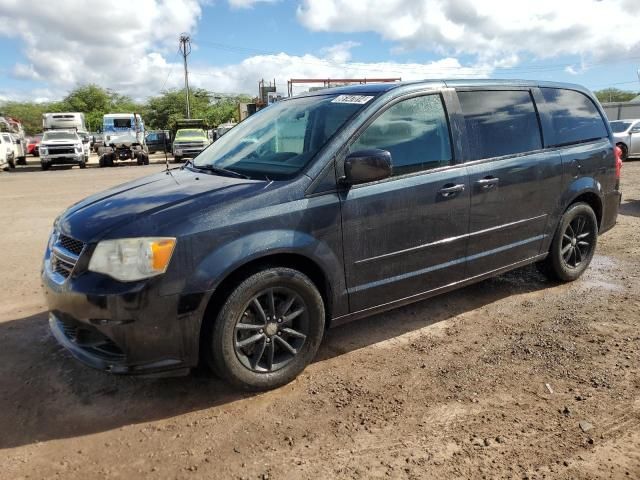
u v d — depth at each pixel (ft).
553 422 9.93
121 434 9.89
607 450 9.11
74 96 263.70
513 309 15.49
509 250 14.99
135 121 93.61
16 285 18.37
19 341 13.78
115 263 9.71
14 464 9.06
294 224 10.89
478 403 10.64
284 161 12.05
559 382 11.34
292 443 9.51
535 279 18.03
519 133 15.15
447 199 13.16
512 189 14.62
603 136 17.94
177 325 9.93
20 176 68.95
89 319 9.80
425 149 13.03
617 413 10.16
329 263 11.46
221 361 10.49
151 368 9.98
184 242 9.85
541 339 13.44
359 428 9.91
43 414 10.53
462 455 9.07
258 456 9.19
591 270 19.01
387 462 8.94
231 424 10.14
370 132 12.18
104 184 55.16
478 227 14.02
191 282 9.88
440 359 12.56
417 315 15.20
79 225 10.58
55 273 10.69
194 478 8.68
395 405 10.65
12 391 11.39
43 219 31.73
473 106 14.21
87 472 8.86
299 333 11.44
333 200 11.41
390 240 12.34
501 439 9.46
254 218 10.50
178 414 10.50
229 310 10.36
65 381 11.78
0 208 36.70
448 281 13.75
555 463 8.80
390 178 12.32
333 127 12.12
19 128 111.86
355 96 13.01
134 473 8.82
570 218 16.65
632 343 13.05
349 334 14.03
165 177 13.34
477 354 12.75
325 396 11.04
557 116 16.39
